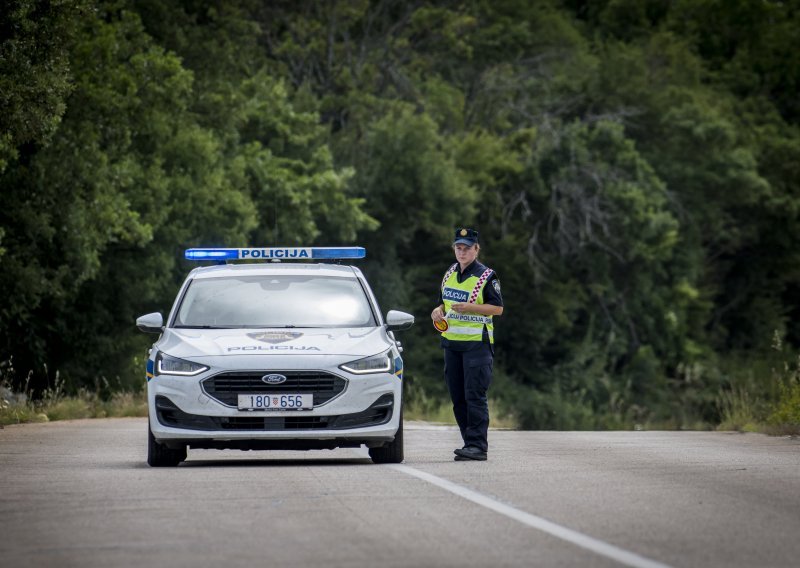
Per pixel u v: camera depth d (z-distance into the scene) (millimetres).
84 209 93750
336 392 36156
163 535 23250
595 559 20734
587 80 175375
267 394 35844
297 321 39062
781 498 28188
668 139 178125
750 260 198750
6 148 76938
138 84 103000
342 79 153125
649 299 171375
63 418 71500
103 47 99938
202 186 112562
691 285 178375
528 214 160125
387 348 37438
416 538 22766
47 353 105812
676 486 30203
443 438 49688
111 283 107750
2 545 22516
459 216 149125
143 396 82875
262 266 41750
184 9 130500
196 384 35875
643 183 165375
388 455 37656
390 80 160000
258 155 126188
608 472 33344
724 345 198750
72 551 21828
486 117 167500
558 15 191125
